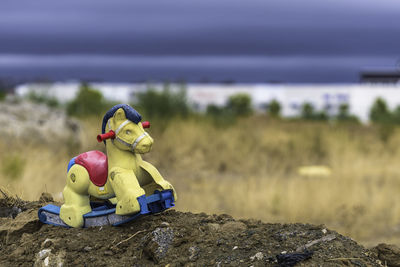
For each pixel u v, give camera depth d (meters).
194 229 3.71
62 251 3.60
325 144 13.12
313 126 16.73
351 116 30.17
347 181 9.13
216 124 15.19
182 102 16.58
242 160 11.45
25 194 6.43
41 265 3.55
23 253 3.74
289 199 7.39
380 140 14.16
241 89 47.00
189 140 12.46
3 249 3.90
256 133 14.05
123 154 3.73
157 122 13.62
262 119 19.55
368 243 5.92
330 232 3.54
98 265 3.42
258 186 8.66
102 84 38.47
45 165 8.64
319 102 47.22
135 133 3.66
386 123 15.52
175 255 3.42
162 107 15.96
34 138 10.60
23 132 10.45
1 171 7.51
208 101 45.75
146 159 10.91
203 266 3.25
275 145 12.98
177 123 13.81
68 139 11.40
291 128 16.06
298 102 47.53
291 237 3.46
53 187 7.49
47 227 4.06
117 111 3.68
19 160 8.05
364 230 6.40
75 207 3.92
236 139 13.09
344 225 6.64
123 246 3.62
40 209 4.14
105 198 3.86
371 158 11.79
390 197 7.86
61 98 20.78
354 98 46.81
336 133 14.20
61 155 10.21
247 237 3.51
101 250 3.59
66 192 3.97
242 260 3.23
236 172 10.78
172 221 3.90
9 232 4.07
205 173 10.55
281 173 10.54
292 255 3.10
